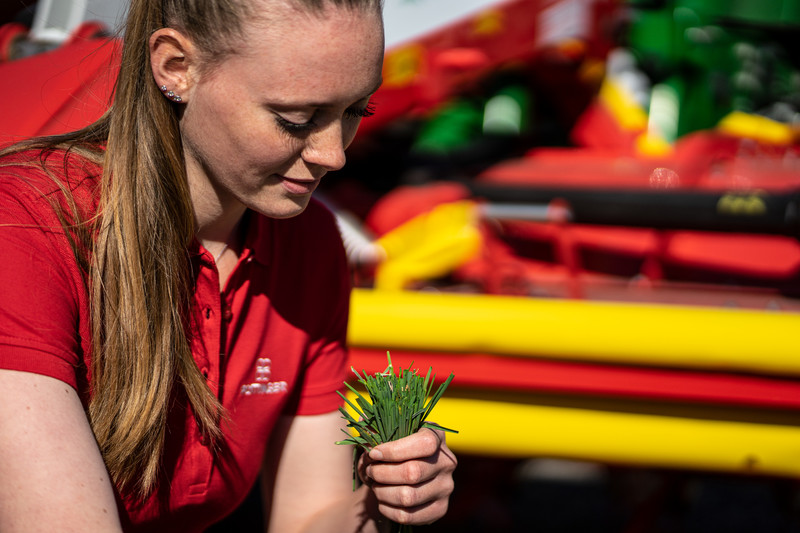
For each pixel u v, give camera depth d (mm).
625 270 3146
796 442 2326
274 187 1015
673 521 3062
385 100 2926
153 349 1030
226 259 1159
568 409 2363
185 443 1130
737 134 3436
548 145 3412
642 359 2275
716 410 2336
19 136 1590
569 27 3049
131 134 1026
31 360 910
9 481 883
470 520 3027
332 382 1335
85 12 2322
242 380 1180
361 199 3121
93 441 953
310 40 907
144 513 1121
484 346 2318
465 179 2904
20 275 918
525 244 3105
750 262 3115
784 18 3357
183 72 983
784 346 2232
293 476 1342
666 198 2756
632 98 3439
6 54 2344
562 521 3211
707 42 3410
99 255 1005
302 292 1241
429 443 1023
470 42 2930
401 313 2324
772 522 3307
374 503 1208
